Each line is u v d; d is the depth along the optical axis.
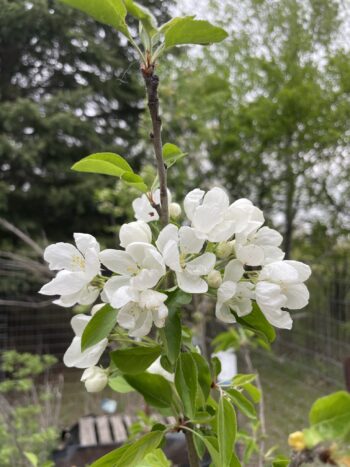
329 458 0.70
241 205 1.07
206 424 1.22
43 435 3.70
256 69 9.62
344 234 9.70
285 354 6.86
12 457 3.36
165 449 3.13
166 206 1.08
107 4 1.04
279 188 9.95
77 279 1.01
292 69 9.56
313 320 6.52
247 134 9.27
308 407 5.44
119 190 5.20
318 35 9.66
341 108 9.34
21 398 5.82
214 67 9.41
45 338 8.12
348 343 5.91
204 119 7.61
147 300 0.92
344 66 9.36
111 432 4.46
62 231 9.41
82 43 5.42
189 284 0.98
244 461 2.06
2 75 6.14
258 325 1.13
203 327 3.41
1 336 7.86
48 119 6.90
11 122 6.85
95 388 1.14
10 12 4.60
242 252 1.03
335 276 6.71
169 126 6.64
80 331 1.08
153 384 1.18
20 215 8.81
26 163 7.72
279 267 1.04
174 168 6.77
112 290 0.97
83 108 7.19
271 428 4.93
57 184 8.76
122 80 1.40
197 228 1.01
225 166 9.62
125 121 8.41
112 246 9.18
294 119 9.27
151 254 0.94
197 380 1.04
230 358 2.98
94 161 1.09
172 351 0.96
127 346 1.13
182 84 7.10
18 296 7.82
